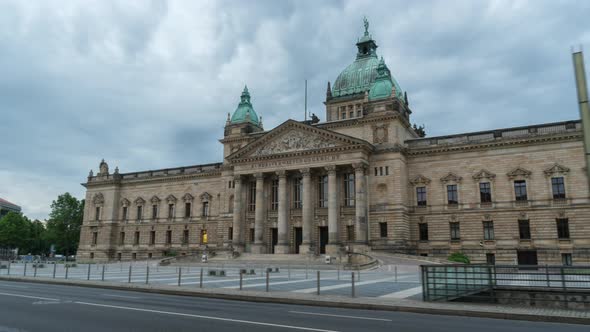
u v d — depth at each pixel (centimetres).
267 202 9388
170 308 2348
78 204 16050
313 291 3294
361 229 8100
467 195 8081
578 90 1349
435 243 8194
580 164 7275
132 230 12031
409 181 8612
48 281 4228
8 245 16512
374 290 3406
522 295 2638
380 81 9050
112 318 1984
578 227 7150
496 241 7725
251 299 2905
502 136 7969
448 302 2681
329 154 8594
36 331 1678
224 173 10400
